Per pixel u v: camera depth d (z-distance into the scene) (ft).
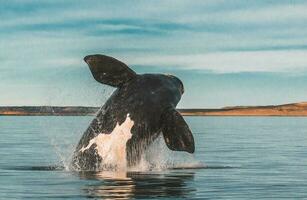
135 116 232.73
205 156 319.06
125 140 233.76
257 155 328.08
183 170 242.99
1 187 195.93
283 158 311.06
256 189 196.85
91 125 240.94
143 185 198.80
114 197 176.86
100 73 231.09
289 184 208.54
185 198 177.17
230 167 262.67
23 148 368.48
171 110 226.17
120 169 234.17
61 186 196.54
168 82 236.43
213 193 187.52
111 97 239.71
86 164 238.07
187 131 218.18
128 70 235.40
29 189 191.62
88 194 181.68
